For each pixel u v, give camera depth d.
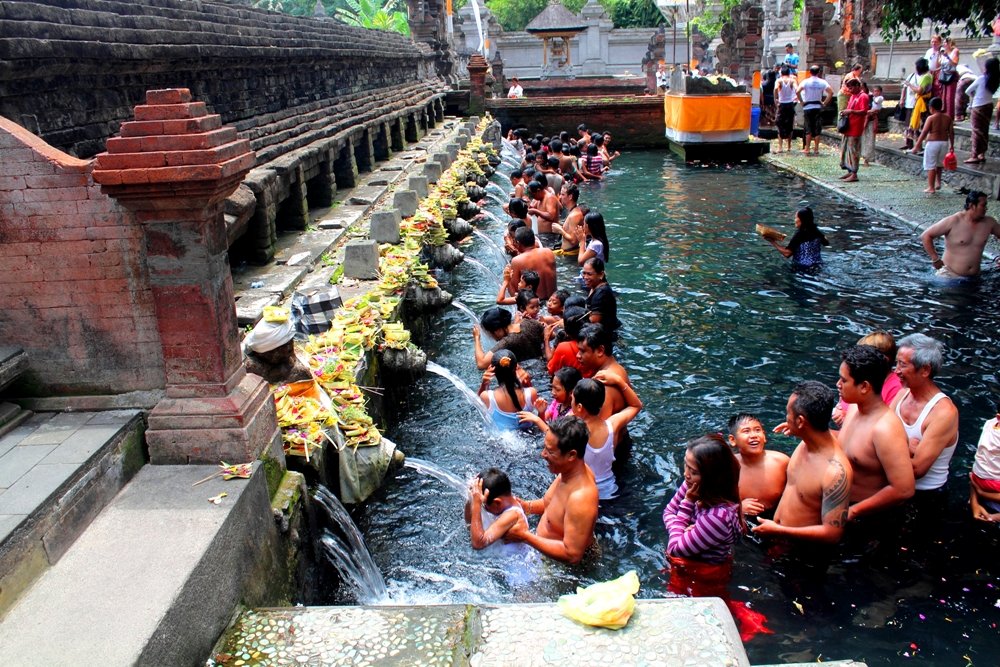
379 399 6.66
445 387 7.80
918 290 9.68
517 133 26.42
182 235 3.90
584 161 19.89
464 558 5.14
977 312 8.83
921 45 24.44
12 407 4.09
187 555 3.34
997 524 5.09
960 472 5.72
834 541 4.79
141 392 4.20
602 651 3.15
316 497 4.76
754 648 4.23
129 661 2.80
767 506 5.17
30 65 5.49
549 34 42.91
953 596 4.54
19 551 3.16
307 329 6.71
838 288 9.96
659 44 41.88
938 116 14.30
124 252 4.01
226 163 3.78
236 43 10.23
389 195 13.89
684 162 22.44
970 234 9.80
